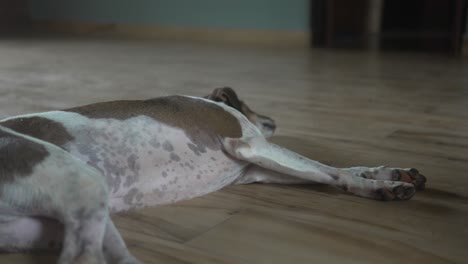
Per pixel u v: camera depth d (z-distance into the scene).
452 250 1.43
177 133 1.67
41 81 4.56
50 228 1.35
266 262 1.38
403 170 1.87
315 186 1.91
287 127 2.86
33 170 1.25
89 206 1.22
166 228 1.57
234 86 4.22
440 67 5.23
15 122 1.49
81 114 1.57
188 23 8.29
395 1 9.59
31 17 9.98
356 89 4.04
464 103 3.46
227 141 1.75
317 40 7.35
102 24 9.18
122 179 1.53
